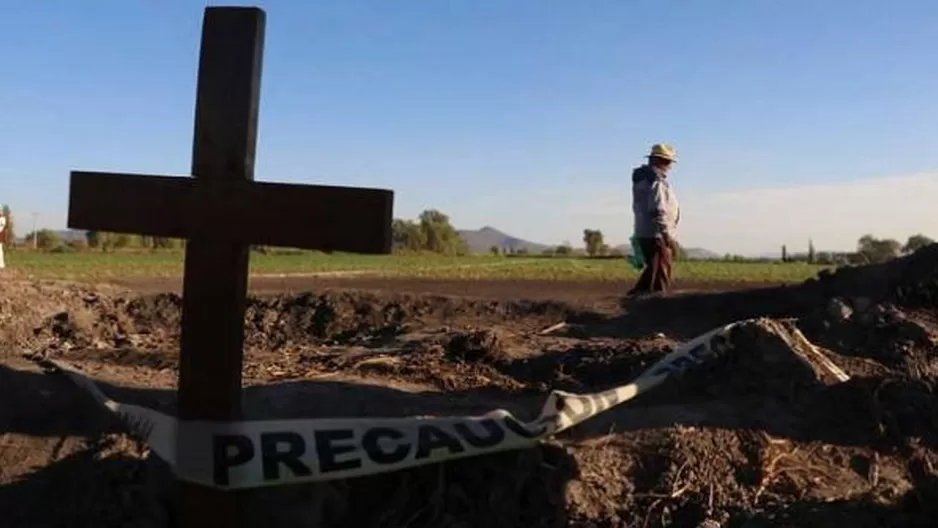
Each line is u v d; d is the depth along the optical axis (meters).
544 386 7.37
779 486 5.95
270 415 6.10
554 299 11.34
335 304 11.66
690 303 10.68
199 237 4.98
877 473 6.21
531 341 8.95
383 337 10.39
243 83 4.90
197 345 5.03
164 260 36.97
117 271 27.12
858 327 8.30
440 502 5.70
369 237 4.71
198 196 4.98
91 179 5.20
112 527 5.48
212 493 5.08
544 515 5.63
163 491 5.55
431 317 11.23
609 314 10.60
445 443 5.60
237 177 4.91
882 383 6.96
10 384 6.73
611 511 5.66
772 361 7.09
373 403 6.41
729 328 7.36
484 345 8.30
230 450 5.02
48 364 7.43
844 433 6.55
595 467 5.83
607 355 8.01
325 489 5.59
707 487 5.87
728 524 5.55
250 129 4.92
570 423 6.06
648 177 11.33
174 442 5.30
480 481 5.77
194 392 5.06
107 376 7.17
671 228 11.39
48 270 26.19
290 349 9.24
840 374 7.26
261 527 5.37
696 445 6.12
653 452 6.04
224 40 4.92
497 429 5.75
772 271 28.56
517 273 28.05
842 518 5.46
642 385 6.79
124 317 11.22
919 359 7.77
